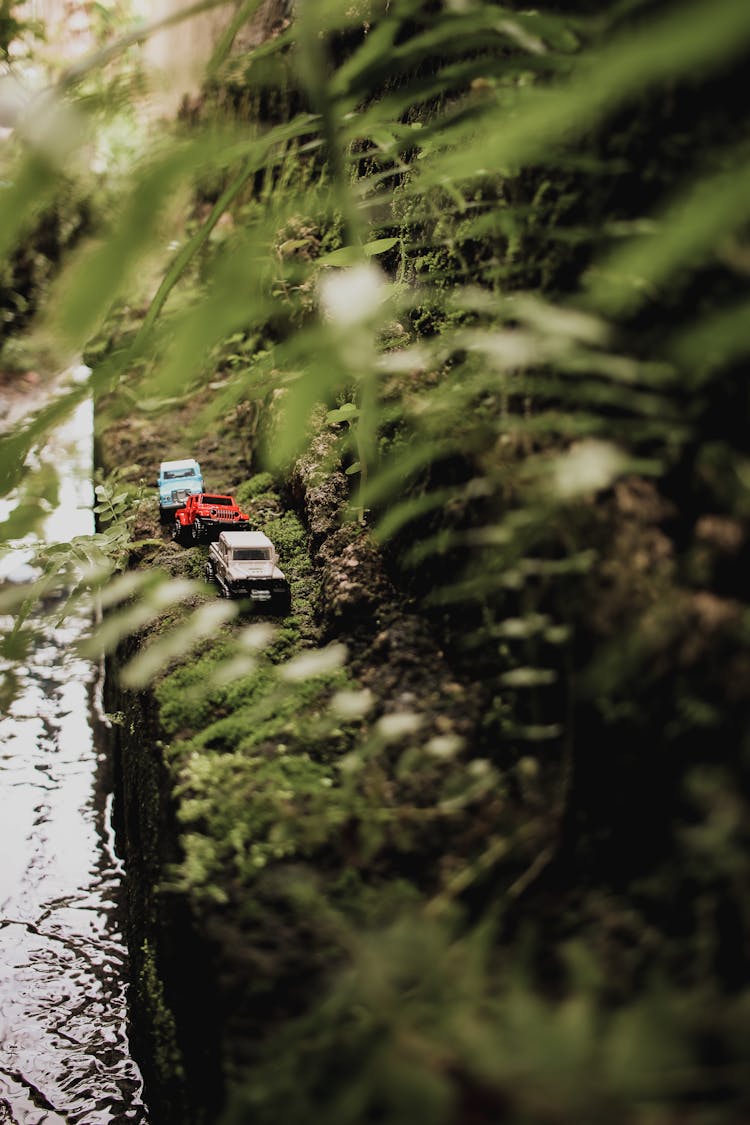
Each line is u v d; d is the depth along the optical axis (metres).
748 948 1.35
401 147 1.96
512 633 1.81
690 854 1.48
